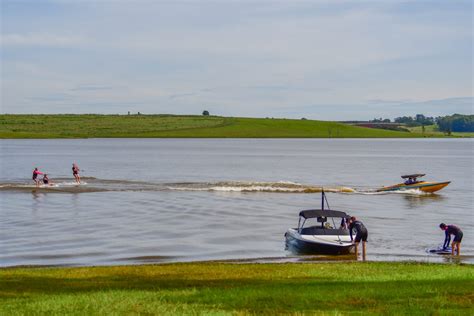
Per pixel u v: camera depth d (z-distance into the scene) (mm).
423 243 37531
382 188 69125
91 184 71750
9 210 50156
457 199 62906
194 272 26859
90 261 31609
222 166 113125
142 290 22141
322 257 33594
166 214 49031
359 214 50812
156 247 35594
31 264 30656
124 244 36312
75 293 21469
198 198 60219
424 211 53125
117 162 120688
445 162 133250
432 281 23234
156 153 159875
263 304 18891
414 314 17422
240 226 43750
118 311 18109
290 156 152375
